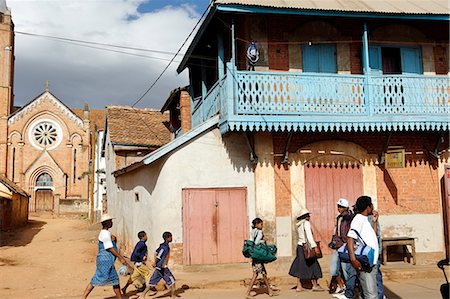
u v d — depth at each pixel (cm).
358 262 665
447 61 1450
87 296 988
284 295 996
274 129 1206
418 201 1373
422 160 1391
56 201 4922
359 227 679
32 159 5378
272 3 1244
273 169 1309
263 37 1347
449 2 1438
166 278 962
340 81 1264
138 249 1056
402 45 1430
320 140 1344
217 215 1284
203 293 1037
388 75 1290
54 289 1097
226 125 1205
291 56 1361
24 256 1723
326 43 1384
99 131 3662
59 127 5506
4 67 5453
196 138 1295
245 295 1003
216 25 1377
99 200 3638
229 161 1307
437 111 1290
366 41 1291
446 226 1373
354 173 1354
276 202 1300
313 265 1017
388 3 1373
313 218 1312
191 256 1255
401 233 1350
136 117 2452
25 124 5412
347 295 812
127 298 1002
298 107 1230
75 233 2827
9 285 1147
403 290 1030
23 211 3688
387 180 1366
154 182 1317
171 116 2227
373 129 1245
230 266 1273
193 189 1279
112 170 2247
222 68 1350
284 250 1285
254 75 1220
